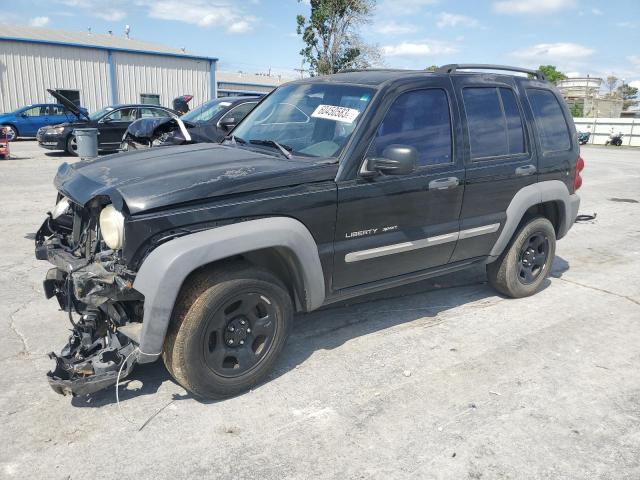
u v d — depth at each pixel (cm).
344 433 310
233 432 308
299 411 330
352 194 365
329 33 3594
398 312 487
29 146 1970
